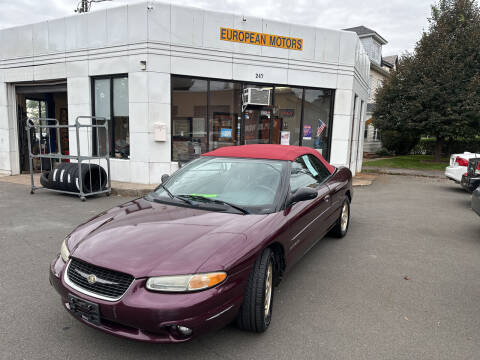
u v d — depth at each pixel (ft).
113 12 31.14
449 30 60.70
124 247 8.63
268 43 33.68
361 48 41.57
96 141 34.55
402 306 11.28
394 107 64.85
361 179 41.39
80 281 8.50
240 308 9.07
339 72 36.24
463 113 57.00
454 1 61.52
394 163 62.44
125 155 33.32
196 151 33.30
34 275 13.10
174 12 30.48
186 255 8.21
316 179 14.84
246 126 34.78
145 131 31.07
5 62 38.01
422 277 13.62
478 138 72.54
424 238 18.80
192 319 7.61
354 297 11.85
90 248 8.80
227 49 32.48
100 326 8.09
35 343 9.01
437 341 9.37
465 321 10.42
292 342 9.23
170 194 12.14
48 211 23.00
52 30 34.58
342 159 37.58
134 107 31.27
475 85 55.93
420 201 29.50
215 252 8.37
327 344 9.18
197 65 31.73
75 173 26.78
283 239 10.32
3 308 10.70
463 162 33.06
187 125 32.71
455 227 21.13
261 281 9.07
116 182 32.42
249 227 9.61
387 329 9.93
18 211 22.94
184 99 32.27
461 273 14.07
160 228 9.49
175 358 8.50
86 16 32.53
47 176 29.84
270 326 10.00
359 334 9.66
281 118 35.99
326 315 10.65
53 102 44.80
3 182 34.76
